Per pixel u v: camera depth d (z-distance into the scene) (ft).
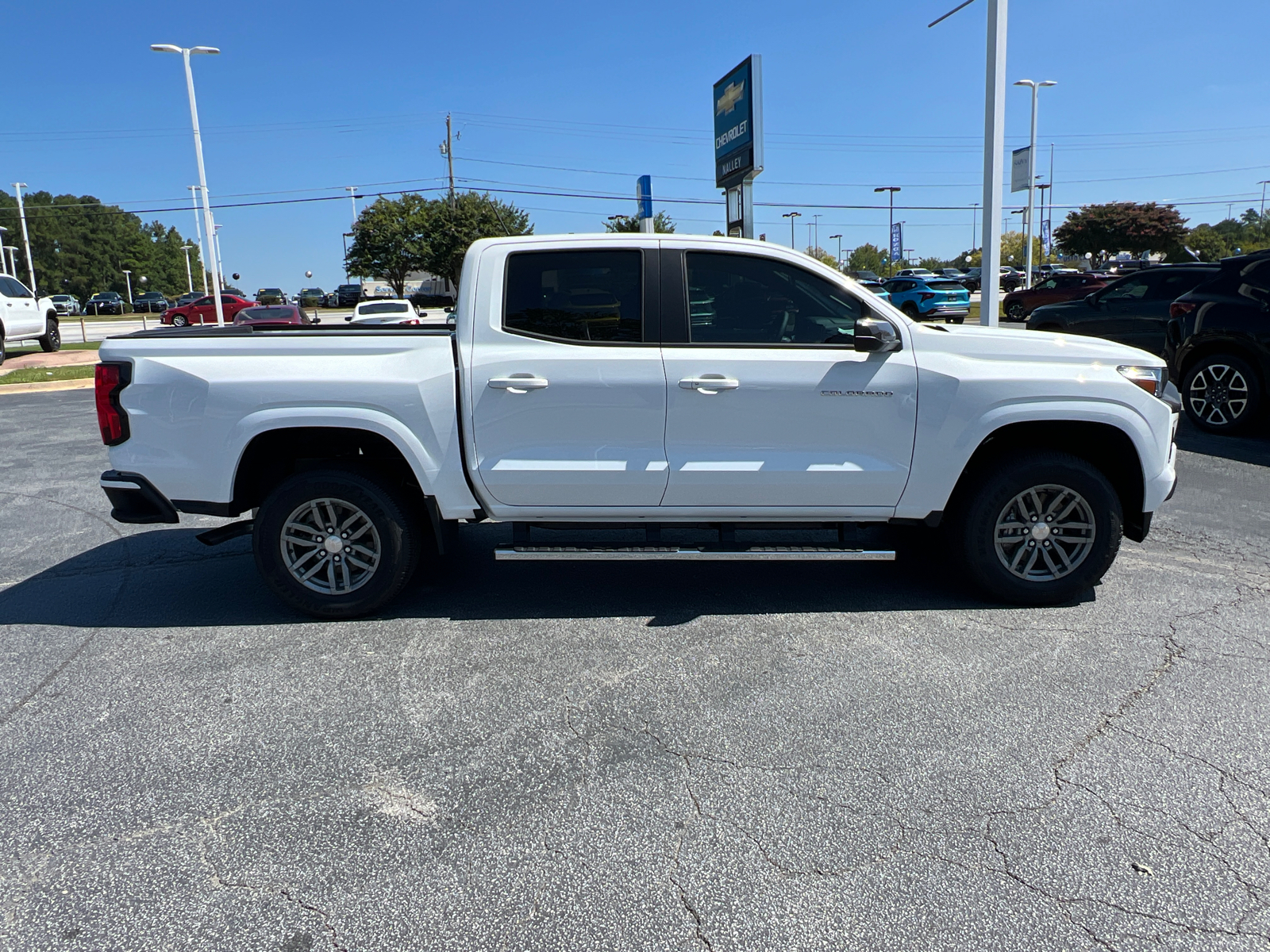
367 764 10.60
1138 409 14.57
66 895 8.37
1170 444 15.10
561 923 7.95
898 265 253.24
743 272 14.55
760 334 14.56
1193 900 8.17
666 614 15.26
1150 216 191.93
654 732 11.28
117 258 406.21
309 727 11.50
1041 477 14.71
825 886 8.39
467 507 14.67
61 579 17.58
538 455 14.37
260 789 10.09
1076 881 8.45
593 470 14.34
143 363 14.37
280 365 14.29
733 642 14.05
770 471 14.43
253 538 14.82
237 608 15.80
